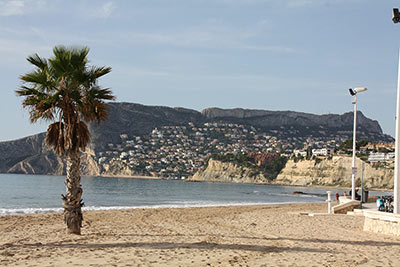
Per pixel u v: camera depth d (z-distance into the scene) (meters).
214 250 12.20
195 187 160.00
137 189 122.44
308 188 179.75
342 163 196.62
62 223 22.59
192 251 11.87
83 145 15.16
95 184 155.12
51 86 14.41
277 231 18.72
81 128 14.91
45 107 14.31
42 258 10.09
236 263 10.05
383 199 20.25
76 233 15.45
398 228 16.70
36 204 52.56
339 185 189.50
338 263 10.40
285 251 12.32
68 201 15.28
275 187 183.12
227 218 26.03
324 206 42.12
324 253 12.05
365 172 184.75
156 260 10.14
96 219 24.48
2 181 153.25
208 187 162.75
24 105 14.25
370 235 16.98
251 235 16.89
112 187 131.75
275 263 10.19
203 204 51.88
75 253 10.95
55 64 14.24
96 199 68.62
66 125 14.45
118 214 28.41
